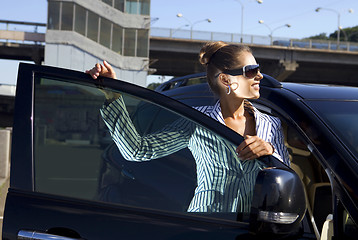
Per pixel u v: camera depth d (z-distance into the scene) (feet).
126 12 129.29
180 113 5.80
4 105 156.25
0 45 172.55
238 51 6.46
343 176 5.46
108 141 5.65
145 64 130.00
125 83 5.86
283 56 177.99
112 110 5.74
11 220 5.30
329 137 6.17
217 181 5.49
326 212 8.15
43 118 5.60
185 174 5.57
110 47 128.26
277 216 4.73
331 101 7.32
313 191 8.27
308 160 8.73
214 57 6.60
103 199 5.43
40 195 5.43
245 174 5.37
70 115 5.64
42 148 5.54
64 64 124.47
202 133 5.70
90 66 126.41
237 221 5.21
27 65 5.80
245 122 6.92
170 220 5.25
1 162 27.25
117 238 5.13
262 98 7.92
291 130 8.89
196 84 10.94
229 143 5.57
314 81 217.15
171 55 181.27
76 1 124.16
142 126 5.79
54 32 124.36
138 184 5.49
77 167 5.51
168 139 5.73
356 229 5.07
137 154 5.66
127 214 5.31
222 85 6.57
